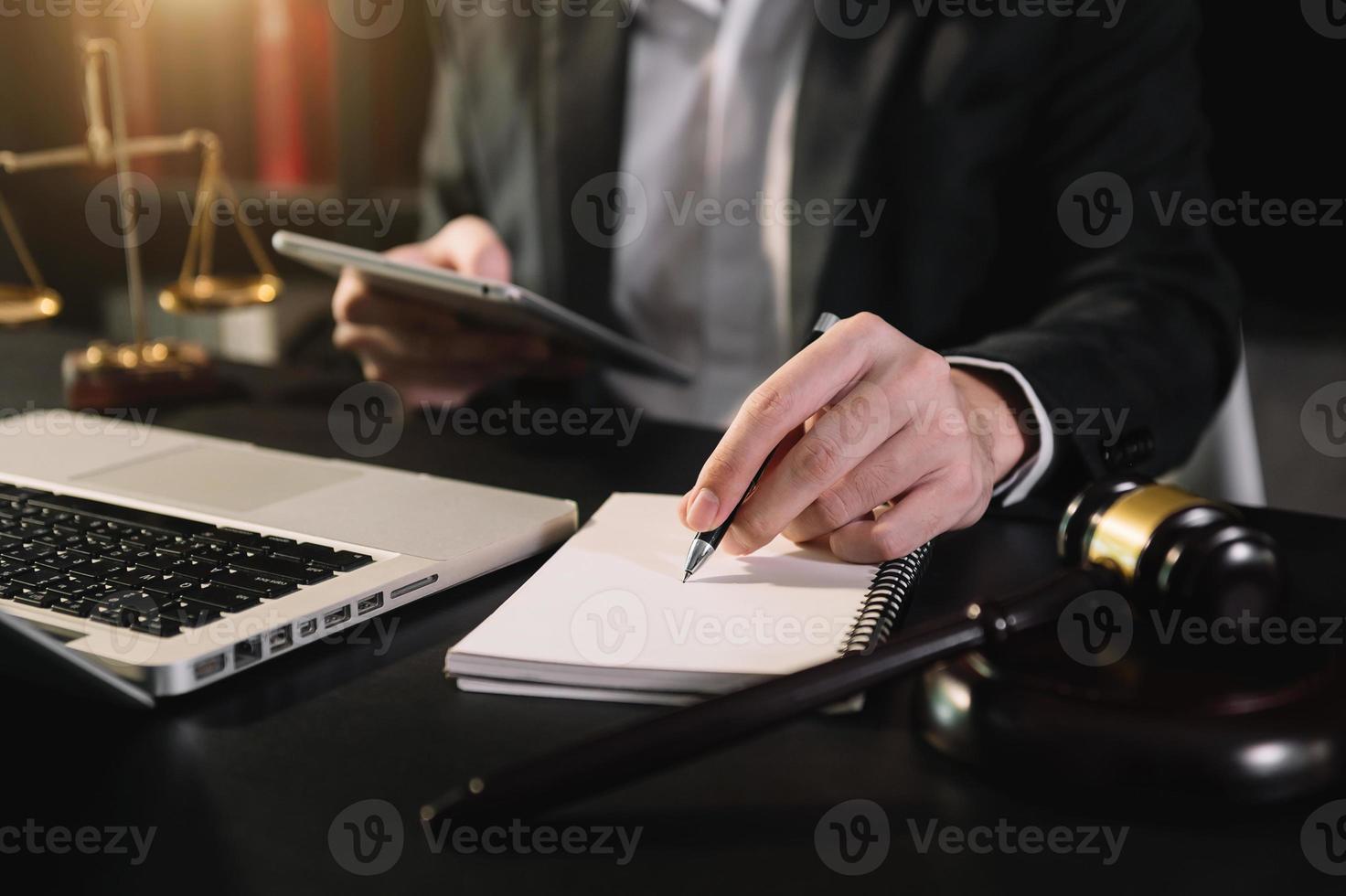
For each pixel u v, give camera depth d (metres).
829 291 1.35
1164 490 0.54
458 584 0.63
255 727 0.48
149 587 0.56
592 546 0.65
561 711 0.49
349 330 1.12
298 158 1.97
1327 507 1.52
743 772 0.45
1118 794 0.42
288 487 0.73
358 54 1.91
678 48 1.49
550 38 1.51
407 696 0.51
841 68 1.33
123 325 2.17
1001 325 1.39
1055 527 0.76
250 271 2.08
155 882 0.38
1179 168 1.25
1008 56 1.28
